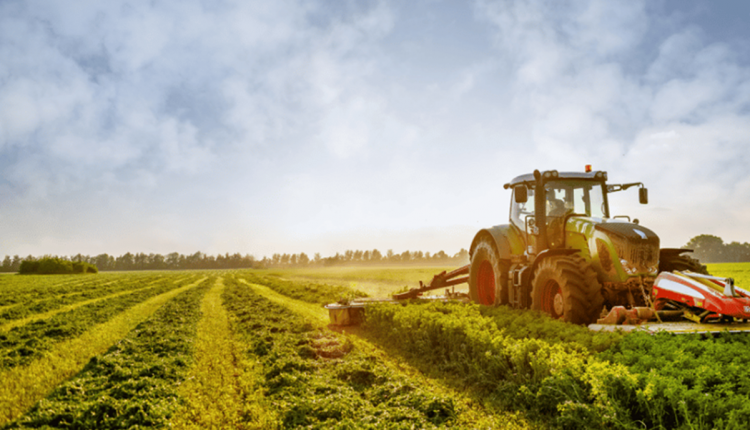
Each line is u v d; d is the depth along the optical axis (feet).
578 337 21.21
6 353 33.63
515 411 18.86
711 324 21.71
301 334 38.45
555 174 31.19
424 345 28.58
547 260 28.43
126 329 44.73
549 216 32.94
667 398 14.88
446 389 22.25
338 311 43.16
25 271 303.68
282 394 22.00
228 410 20.42
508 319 27.45
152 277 232.12
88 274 319.27
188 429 18.39
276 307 58.90
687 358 16.97
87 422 19.21
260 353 31.89
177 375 26.61
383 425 17.52
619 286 26.53
